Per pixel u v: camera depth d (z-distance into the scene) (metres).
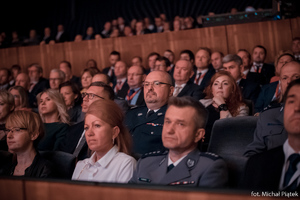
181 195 1.38
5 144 3.42
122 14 12.78
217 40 7.39
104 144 2.31
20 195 1.67
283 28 6.98
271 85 4.47
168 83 3.29
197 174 1.87
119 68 6.75
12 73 8.00
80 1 13.07
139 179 2.00
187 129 1.93
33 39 11.11
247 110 3.46
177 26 8.87
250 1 11.30
